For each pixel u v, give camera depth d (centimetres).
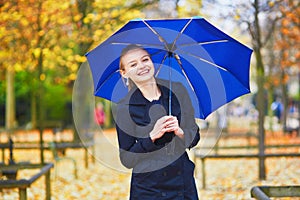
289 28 1537
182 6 1263
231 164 1459
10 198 906
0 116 3444
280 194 589
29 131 2816
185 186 380
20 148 1256
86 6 1265
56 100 3484
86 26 1308
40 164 859
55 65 1819
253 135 1941
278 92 3519
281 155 1090
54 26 1308
